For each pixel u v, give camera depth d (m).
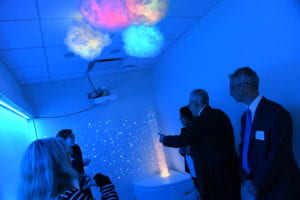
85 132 3.83
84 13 1.92
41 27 2.08
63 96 3.83
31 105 3.66
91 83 3.97
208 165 1.96
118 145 3.95
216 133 1.92
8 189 2.01
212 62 2.59
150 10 2.08
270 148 1.47
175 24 2.67
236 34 2.21
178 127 3.56
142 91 4.23
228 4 2.25
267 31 1.89
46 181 0.81
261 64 1.99
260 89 2.04
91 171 3.76
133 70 4.23
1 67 2.46
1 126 2.21
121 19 2.02
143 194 3.30
